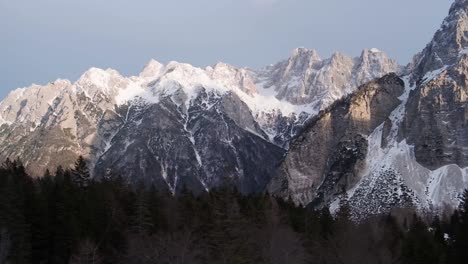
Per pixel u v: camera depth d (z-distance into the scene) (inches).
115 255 4608.8
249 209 5580.7
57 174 6348.4
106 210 5017.2
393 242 5728.3
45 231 4611.2
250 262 4515.3
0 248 4170.8
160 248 4468.5
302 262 4918.8
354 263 5201.8
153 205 5275.6
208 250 4537.4
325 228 6151.6
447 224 6904.5
